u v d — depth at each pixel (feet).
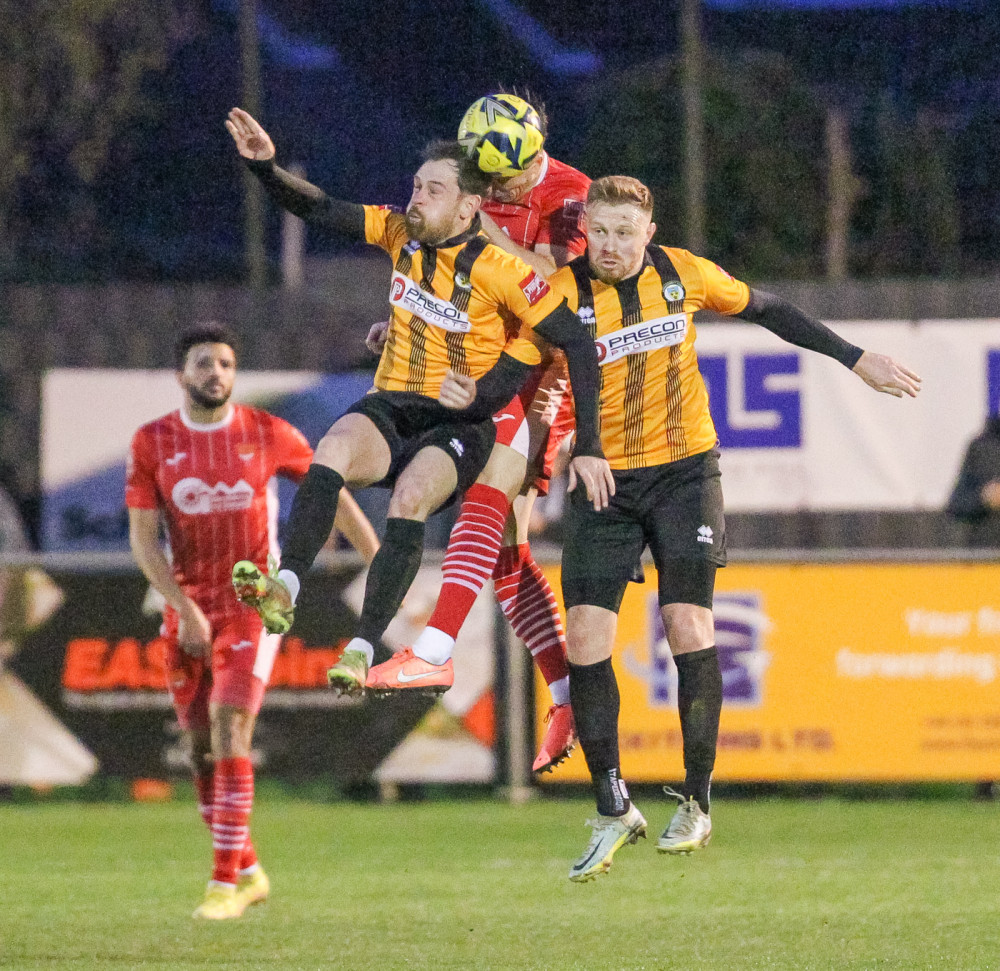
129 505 80.33
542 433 62.18
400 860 94.43
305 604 114.52
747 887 84.48
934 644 113.39
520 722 116.67
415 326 56.65
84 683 114.62
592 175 229.86
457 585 56.90
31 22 216.74
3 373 140.36
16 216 225.35
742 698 113.80
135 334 142.31
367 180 271.08
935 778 113.09
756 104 230.27
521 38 273.13
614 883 86.22
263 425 81.97
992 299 136.77
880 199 239.30
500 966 62.90
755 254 224.53
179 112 241.35
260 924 74.13
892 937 69.51
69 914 76.89
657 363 59.88
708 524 60.54
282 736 114.73
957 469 135.85
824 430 136.15
